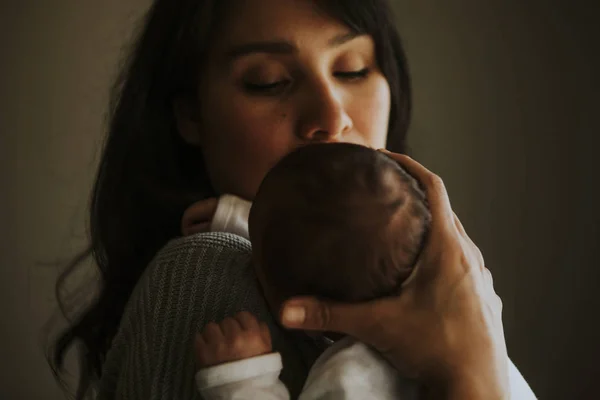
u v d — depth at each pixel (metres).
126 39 2.08
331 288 0.72
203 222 0.94
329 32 0.92
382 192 0.72
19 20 2.08
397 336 0.69
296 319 0.69
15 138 2.10
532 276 2.08
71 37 2.09
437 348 0.69
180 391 0.74
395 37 1.20
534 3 2.02
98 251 1.32
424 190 0.75
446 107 2.06
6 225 2.11
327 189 0.73
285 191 0.74
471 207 2.08
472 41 2.04
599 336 2.08
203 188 1.15
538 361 2.10
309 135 0.91
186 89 1.06
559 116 2.03
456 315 0.69
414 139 2.04
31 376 2.13
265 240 0.75
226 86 0.95
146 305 0.81
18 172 2.11
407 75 1.25
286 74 0.93
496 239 2.08
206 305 0.78
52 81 2.09
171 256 0.83
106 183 1.22
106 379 0.89
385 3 1.02
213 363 0.70
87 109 2.10
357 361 0.71
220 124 0.97
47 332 2.11
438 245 0.71
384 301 0.69
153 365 0.76
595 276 2.06
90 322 1.33
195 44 1.00
